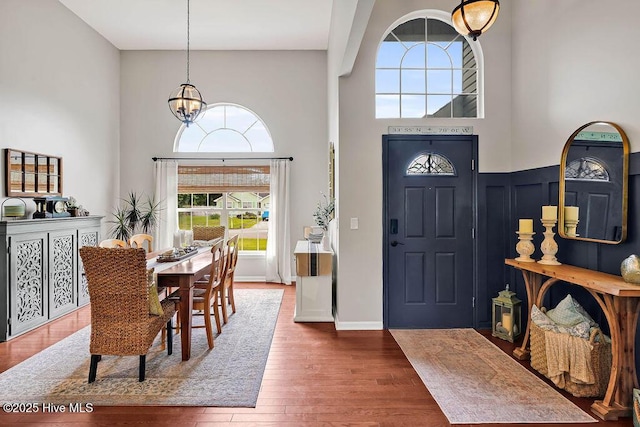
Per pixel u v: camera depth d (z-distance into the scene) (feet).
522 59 12.68
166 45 20.51
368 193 13.32
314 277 14.24
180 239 16.26
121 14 17.17
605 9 9.07
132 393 8.78
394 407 8.24
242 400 8.48
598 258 9.40
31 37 14.43
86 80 17.94
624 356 7.82
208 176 21.13
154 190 20.94
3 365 10.27
